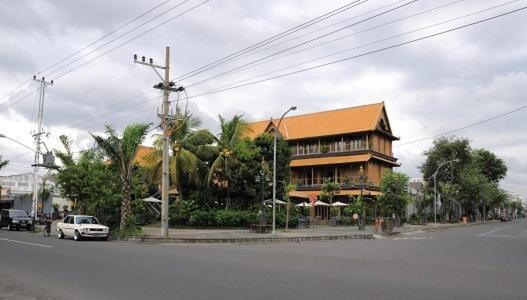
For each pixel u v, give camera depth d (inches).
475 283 448.8
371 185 2285.9
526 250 890.7
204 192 1612.9
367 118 2400.3
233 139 1627.7
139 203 1296.8
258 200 1611.7
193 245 951.6
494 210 5093.5
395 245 1011.3
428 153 3166.8
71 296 366.9
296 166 2496.3
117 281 436.1
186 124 1592.0
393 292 388.5
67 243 938.1
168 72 1132.5
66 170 1299.2
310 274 491.2
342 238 1264.8
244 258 660.1
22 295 372.2
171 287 404.5
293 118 2691.9
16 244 884.6
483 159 3927.2
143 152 1782.7
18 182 3075.8
